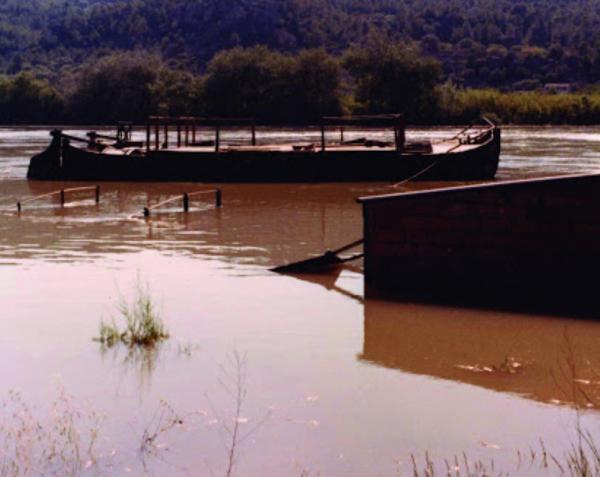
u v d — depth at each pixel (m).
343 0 190.25
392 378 9.06
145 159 30.64
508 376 9.09
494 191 12.14
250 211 22.59
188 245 17.27
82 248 16.98
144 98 87.56
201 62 143.38
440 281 12.62
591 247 11.61
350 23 162.25
